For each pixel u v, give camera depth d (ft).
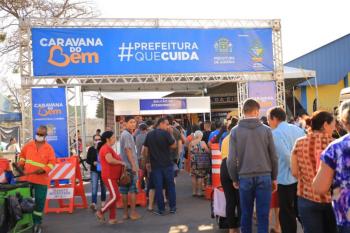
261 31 53.62
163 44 51.16
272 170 18.78
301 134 19.16
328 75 94.07
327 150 10.36
